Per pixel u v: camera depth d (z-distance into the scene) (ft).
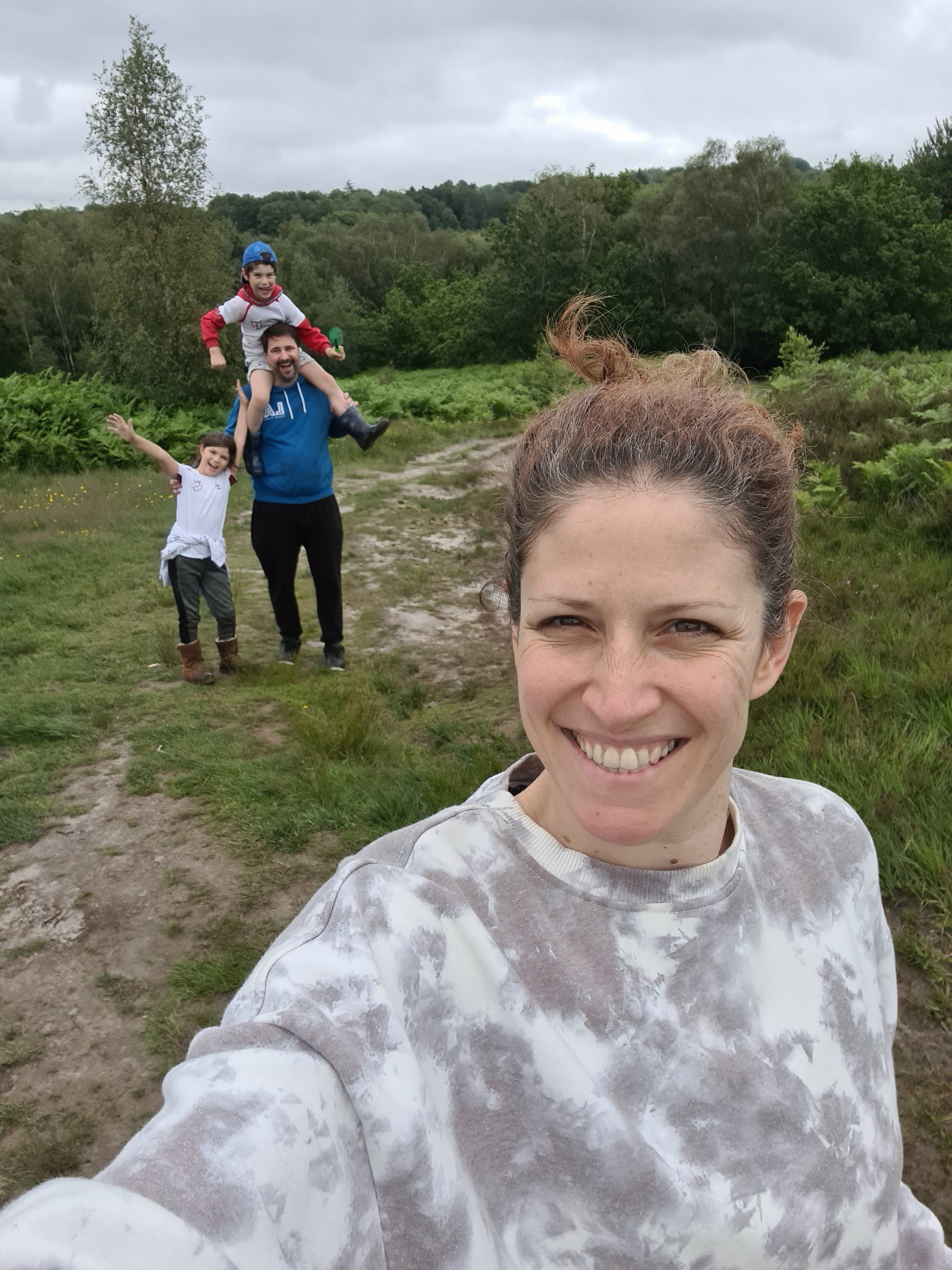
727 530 2.45
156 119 86.84
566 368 3.07
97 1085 9.41
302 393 19.29
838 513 26.40
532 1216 2.39
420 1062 2.32
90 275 184.24
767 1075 2.63
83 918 11.98
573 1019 2.50
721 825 2.88
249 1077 2.05
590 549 2.41
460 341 216.54
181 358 89.97
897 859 10.99
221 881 12.55
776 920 2.93
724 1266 2.44
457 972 2.44
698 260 175.83
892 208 165.37
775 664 2.85
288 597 20.83
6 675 20.51
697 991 2.65
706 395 2.72
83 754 16.51
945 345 166.20
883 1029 3.09
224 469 19.70
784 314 166.20
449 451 59.72
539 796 2.96
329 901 2.48
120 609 25.40
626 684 2.40
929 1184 7.84
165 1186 1.79
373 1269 2.10
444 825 2.78
